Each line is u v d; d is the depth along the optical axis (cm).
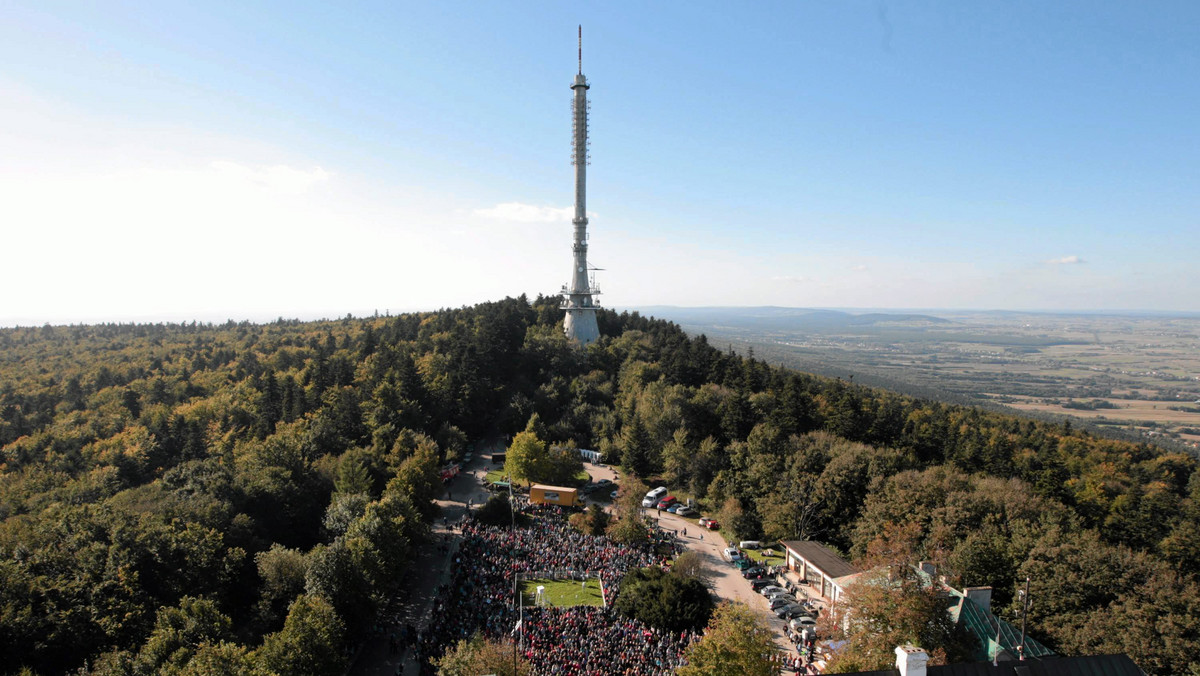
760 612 6456
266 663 5506
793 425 12538
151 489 9556
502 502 10406
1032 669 3216
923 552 7819
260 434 13600
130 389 16800
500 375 17025
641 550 9288
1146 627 5934
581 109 19862
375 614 7075
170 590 7038
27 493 11031
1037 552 7088
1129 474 13525
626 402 14862
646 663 6166
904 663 3162
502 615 7138
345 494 9731
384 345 16912
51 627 6159
